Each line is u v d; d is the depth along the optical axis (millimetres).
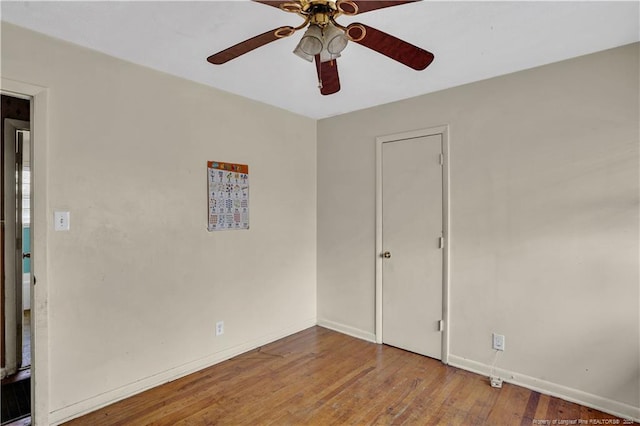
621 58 2086
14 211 2658
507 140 2500
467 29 1885
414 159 2979
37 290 1930
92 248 2145
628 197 2076
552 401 2254
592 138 2182
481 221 2623
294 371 2668
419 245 2957
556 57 2234
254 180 3100
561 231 2295
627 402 2076
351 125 3436
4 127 2596
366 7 1312
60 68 2006
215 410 2156
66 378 2039
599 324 2164
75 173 2072
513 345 2479
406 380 2525
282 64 2344
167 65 2363
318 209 3730
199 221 2691
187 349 2615
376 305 3236
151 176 2416
